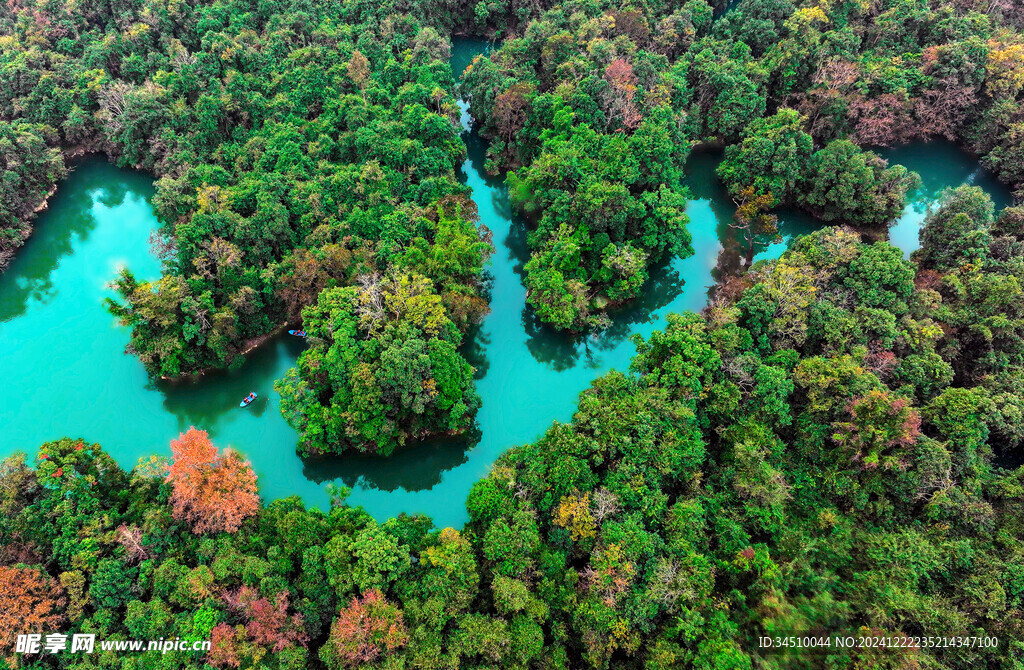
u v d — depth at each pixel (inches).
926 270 2797.7
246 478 1972.2
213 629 1612.9
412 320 2450.8
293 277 2691.9
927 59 3565.5
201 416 2755.9
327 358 2347.4
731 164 3513.8
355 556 1784.0
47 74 3617.1
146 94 3395.7
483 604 1822.1
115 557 1804.9
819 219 3425.2
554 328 3043.8
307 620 1726.1
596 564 1809.8
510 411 2807.6
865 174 3110.2
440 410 2492.6
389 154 3171.8
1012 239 2642.7
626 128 3314.5
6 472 1863.9
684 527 1915.6
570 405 2829.7
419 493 2554.1
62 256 3425.2
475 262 2891.2
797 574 1808.6
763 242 3388.3
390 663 1583.4
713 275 3289.9
